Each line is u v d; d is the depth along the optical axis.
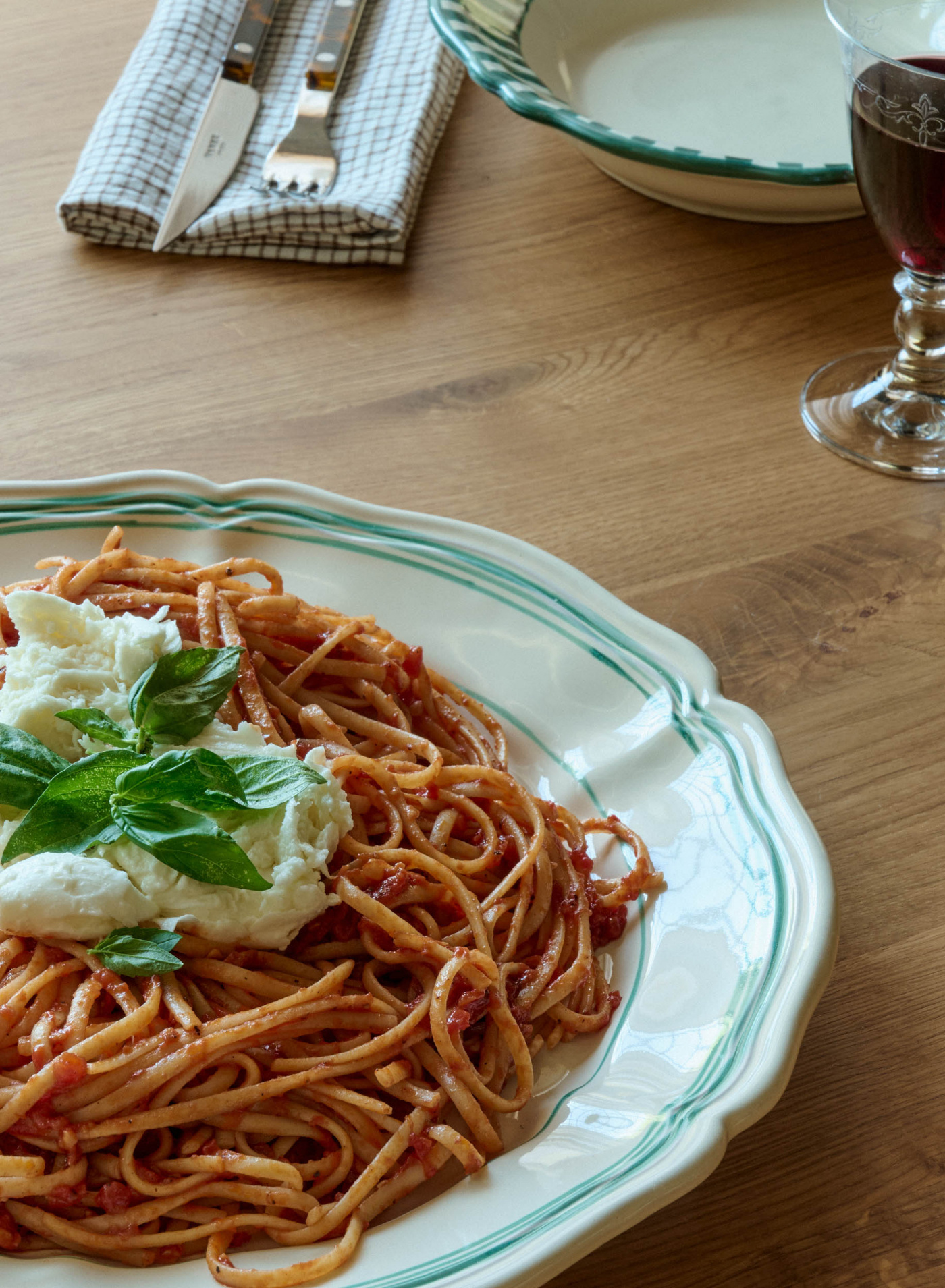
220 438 0.81
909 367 0.84
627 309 0.87
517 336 0.86
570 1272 0.64
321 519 0.75
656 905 0.68
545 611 0.73
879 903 0.70
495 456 0.81
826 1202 0.65
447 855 0.70
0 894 0.64
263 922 0.65
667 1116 0.62
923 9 0.81
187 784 0.64
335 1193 0.65
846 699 0.75
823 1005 0.68
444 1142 0.64
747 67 0.92
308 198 0.88
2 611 0.71
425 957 0.67
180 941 0.66
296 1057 0.66
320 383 0.84
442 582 0.74
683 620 0.77
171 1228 0.64
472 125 0.95
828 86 0.91
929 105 0.75
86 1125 0.64
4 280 0.87
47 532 0.74
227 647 0.68
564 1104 0.64
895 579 0.78
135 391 0.83
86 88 0.97
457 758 0.72
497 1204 0.62
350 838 0.68
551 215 0.91
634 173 0.87
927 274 0.81
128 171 0.89
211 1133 0.65
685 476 0.81
